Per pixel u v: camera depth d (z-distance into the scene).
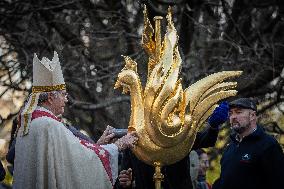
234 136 10.45
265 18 20.53
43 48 19.77
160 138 8.84
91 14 20.09
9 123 19.78
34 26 19.94
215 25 19.91
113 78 18.81
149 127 8.85
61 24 20.00
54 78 9.02
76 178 8.70
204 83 9.08
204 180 13.39
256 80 19.72
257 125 10.23
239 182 10.12
